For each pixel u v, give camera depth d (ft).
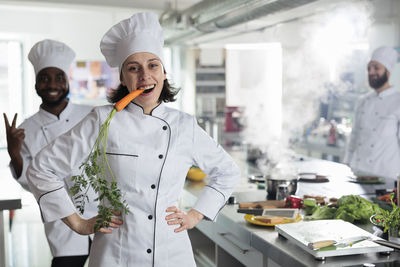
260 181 10.66
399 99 13.82
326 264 5.43
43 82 9.37
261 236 6.60
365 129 14.39
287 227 6.54
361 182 10.20
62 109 9.61
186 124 5.78
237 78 23.15
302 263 5.49
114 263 5.43
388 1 15.62
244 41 22.27
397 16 15.31
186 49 22.93
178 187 5.70
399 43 15.26
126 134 5.48
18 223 18.21
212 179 6.31
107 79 24.84
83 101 24.77
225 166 6.15
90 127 5.47
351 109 18.15
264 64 23.00
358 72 17.61
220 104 23.22
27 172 5.52
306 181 10.49
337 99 19.12
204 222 9.48
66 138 5.45
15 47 23.79
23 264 13.62
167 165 5.50
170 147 5.57
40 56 9.38
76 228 5.49
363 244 5.82
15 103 24.26
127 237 5.40
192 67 23.00
